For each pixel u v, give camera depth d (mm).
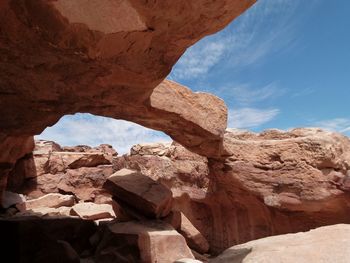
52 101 5512
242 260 3512
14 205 10148
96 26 3051
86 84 4828
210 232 11281
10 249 5645
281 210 8906
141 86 5027
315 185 8156
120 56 3766
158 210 7754
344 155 8547
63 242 5867
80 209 9688
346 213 8109
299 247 3420
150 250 6172
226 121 9055
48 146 15047
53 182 13781
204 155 9984
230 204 10570
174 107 7691
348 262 2787
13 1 2617
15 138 7668
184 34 3506
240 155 9672
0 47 3369
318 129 9141
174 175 11602
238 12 3314
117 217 8367
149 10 2979
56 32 3033
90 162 15180
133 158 13086
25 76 4328
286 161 8781
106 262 6234
